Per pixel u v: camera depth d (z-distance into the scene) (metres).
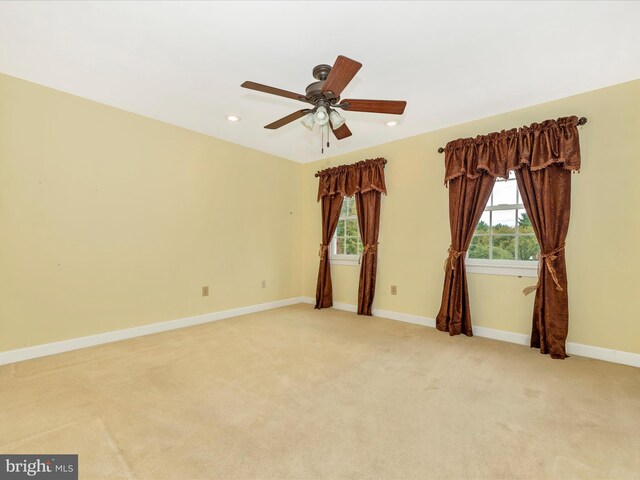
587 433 1.62
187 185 3.60
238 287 4.14
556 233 2.74
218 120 3.34
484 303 3.25
